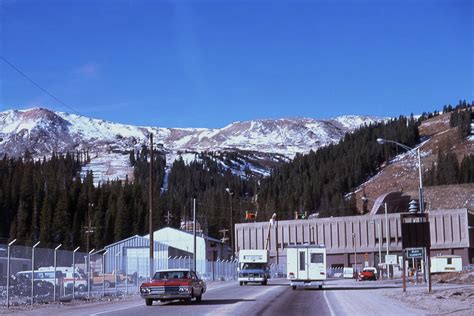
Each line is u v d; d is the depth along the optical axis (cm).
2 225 12006
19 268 3344
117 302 3117
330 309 2420
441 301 2700
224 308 2491
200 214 14125
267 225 12462
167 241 9219
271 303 2806
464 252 10950
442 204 16125
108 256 4459
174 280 2792
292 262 4378
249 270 5528
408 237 3369
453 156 19688
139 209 12462
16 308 2595
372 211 14150
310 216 18238
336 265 11869
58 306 2767
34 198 11825
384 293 3572
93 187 13038
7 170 14838
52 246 10750
